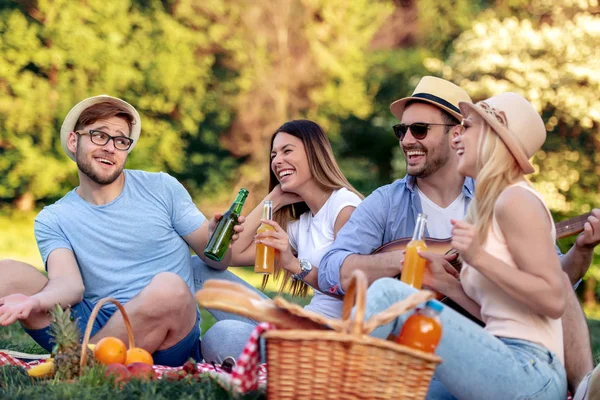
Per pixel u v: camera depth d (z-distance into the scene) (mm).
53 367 3562
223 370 3918
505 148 3248
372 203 4422
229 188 19484
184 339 4191
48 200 19266
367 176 20156
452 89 4367
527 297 3045
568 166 13469
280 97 19281
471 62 14734
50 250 4379
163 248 4559
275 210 4711
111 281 4430
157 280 4086
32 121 18359
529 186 3230
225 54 19578
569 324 3623
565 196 13602
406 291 3066
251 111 19312
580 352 3598
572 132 13820
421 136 4316
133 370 3453
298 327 2863
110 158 4422
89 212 4480
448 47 20297
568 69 13727
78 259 4438
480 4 20250
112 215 4484
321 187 4590
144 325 4043
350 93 19516
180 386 3305
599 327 8273
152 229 4527
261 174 19250
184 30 18969
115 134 4434
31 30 18266
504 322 3213
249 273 14039
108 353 3516
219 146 19625
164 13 19078
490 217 3209
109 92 18484
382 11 20016
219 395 3213
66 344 3482
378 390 2729
